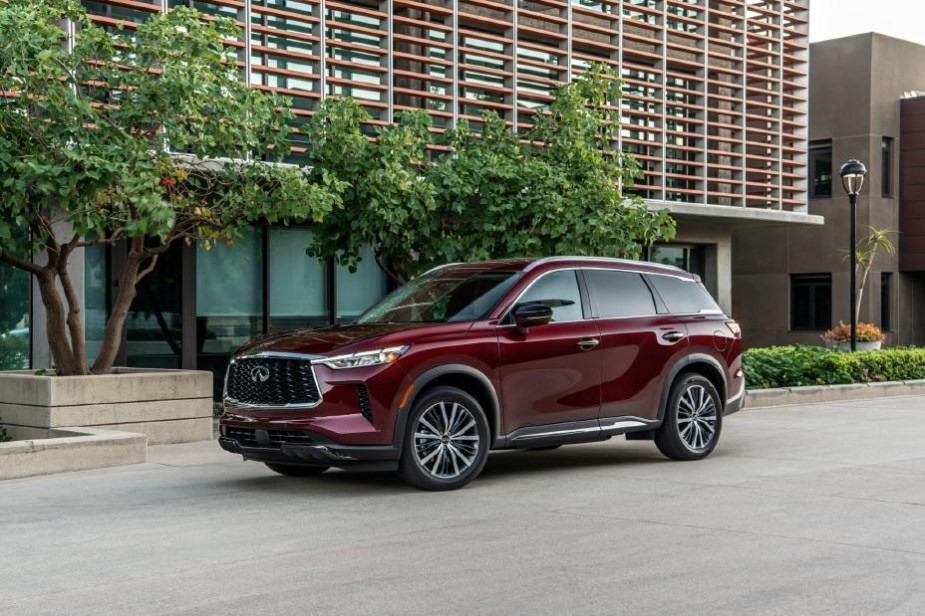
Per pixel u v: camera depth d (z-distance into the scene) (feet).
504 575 18.52
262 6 49.24
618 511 24.67
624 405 31.48
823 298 99.04
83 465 32.24
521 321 28.63
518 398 29.09
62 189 31.86
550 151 46.37
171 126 35.73
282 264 54.95
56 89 34.17
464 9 59.88
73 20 38.40
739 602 16.70
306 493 27.84
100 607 16.78
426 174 44.16
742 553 20.17
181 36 36.37
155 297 50.93
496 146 46.11
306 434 26.45
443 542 21.38
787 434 41.50
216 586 17.98
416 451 27.22
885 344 97.91
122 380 37.11
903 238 98.89
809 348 63.77
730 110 75.61
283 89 49.29
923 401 58.75
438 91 58.54
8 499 27.17
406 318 30.04
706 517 23.84
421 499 26.58
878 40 96.94
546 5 62.03
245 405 27.76
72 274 47.14
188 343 51.72
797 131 78.43
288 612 16.33
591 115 46.24
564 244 42.55
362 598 17.08
